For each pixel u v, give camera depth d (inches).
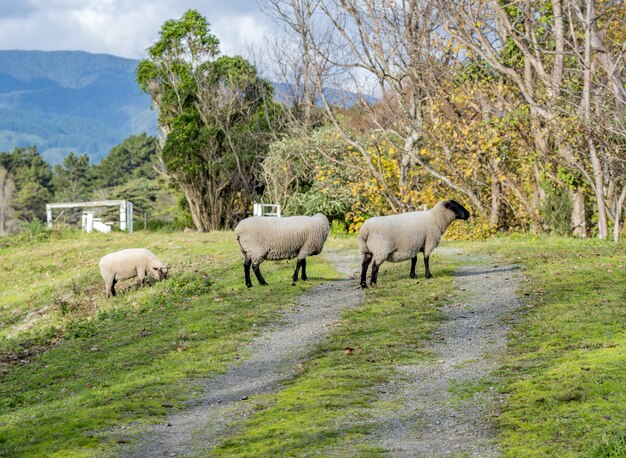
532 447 309.1
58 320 810.8
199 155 1952.5
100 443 361.7
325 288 753.0
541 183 1180.5
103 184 5068.9
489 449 313.7
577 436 314.8
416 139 1363.2
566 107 1087.6
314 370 475.2
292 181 1711.4
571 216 1167.6
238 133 1908.2
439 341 526.3
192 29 2044.8
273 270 879.7
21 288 1098.7
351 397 405.4
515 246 956.6
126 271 898.1
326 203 1528.1
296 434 346.6
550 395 371.6
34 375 543.2
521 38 1135.6
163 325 661.3
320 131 1654.8
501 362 455.5
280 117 1941.4
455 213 721.6
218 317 660.1
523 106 1161.4
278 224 767.1
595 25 1003.9
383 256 710.5
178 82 2030.0
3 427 403.5
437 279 741.3
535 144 1172.5
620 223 1071.6
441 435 337.1
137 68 2101.4
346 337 556.4
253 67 2042.3
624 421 322.3
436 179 1408.7
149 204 3919.8
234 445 343.3
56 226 1521.9
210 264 1002.1
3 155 5388.8
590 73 994.7
